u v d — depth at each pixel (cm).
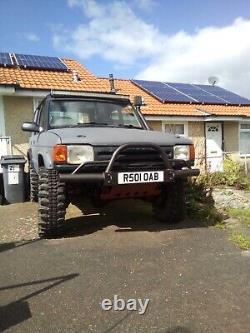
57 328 256
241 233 487
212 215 570
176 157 486
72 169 436
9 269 366
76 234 487
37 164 557
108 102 589
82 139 439
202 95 1509
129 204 680
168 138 495
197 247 429
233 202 722
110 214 600
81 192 497
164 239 461
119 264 375
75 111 558
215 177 966
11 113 1016
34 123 562
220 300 293
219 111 1394
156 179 457
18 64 1190
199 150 1386
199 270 356
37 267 370
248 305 284
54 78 1164
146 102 1297
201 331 250
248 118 1411
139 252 412
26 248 432
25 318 269
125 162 450
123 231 498
